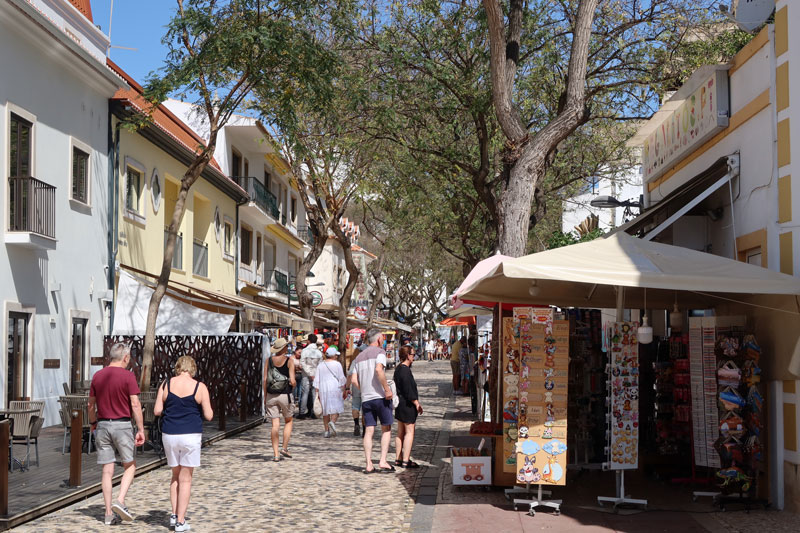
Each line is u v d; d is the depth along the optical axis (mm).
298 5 16141
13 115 16516
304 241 49812
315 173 29047
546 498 10078
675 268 8734
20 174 16797
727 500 9523
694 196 12680
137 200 23672
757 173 10461
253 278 38250
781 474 9445
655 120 15188
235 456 14016
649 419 12383
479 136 18266
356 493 10523
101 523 8656
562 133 12977
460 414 22188
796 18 9430
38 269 17422
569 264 8727
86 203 19922
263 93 16672
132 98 23188
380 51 18031
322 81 16672
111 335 20875
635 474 11898
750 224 10703
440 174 21406
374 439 16750
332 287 54875
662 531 8273
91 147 20188
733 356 9492
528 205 13078
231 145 35062
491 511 9328
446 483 11188
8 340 16172
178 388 8430
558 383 9516
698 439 10406
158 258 25031
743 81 11008
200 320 21938
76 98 19312
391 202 26031
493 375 12422
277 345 13672
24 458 12852
